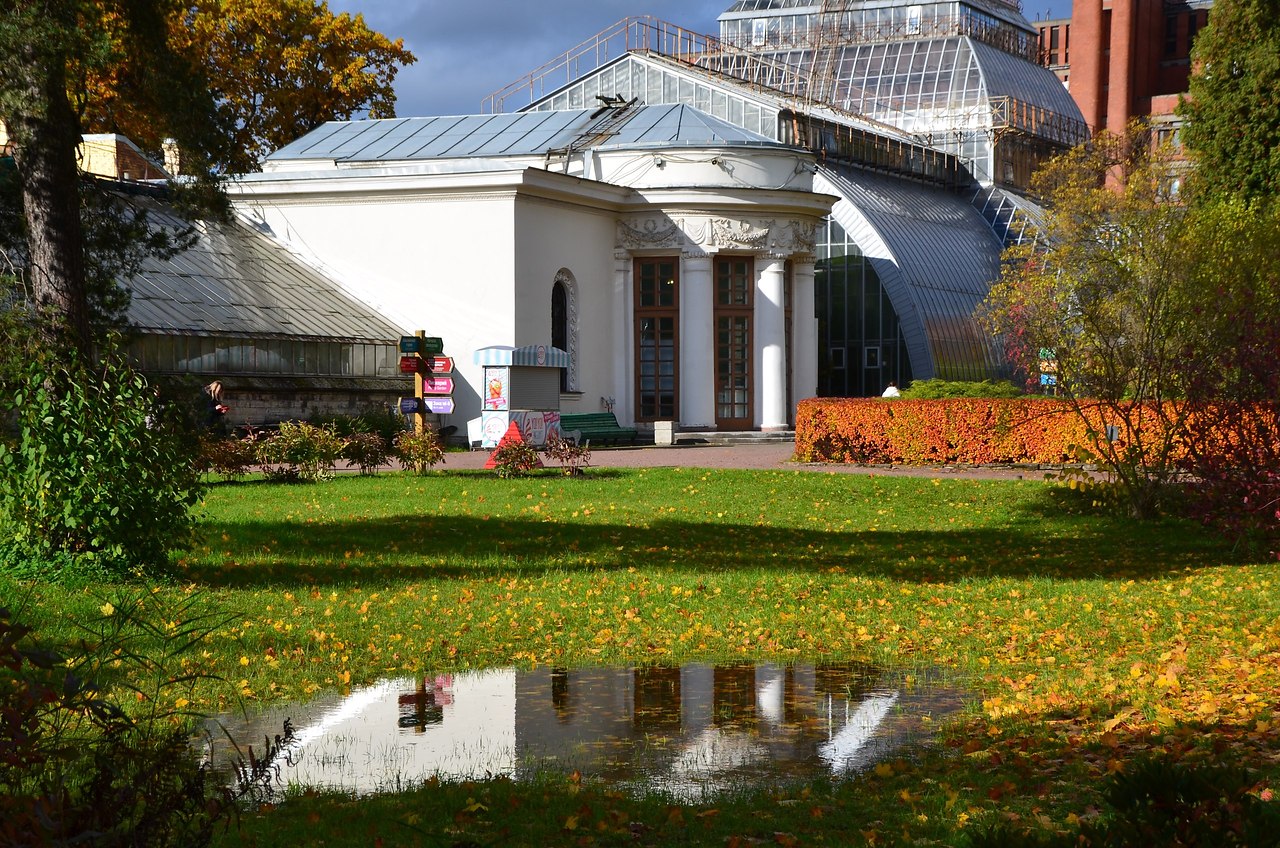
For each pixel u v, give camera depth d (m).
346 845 7.09
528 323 45.81
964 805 7.71
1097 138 54.34
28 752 5.97
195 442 16.95
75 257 16.73
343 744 9.63
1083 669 11.83
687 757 9.31
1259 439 19.78
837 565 19.00
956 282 67.81
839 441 35.56
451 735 9.91
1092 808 7.54
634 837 7.31
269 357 41.22
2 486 15.25
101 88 43.16
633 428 48.34
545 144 51.47
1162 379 24.28
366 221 46.94
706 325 49.00
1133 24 117.62
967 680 11.74
